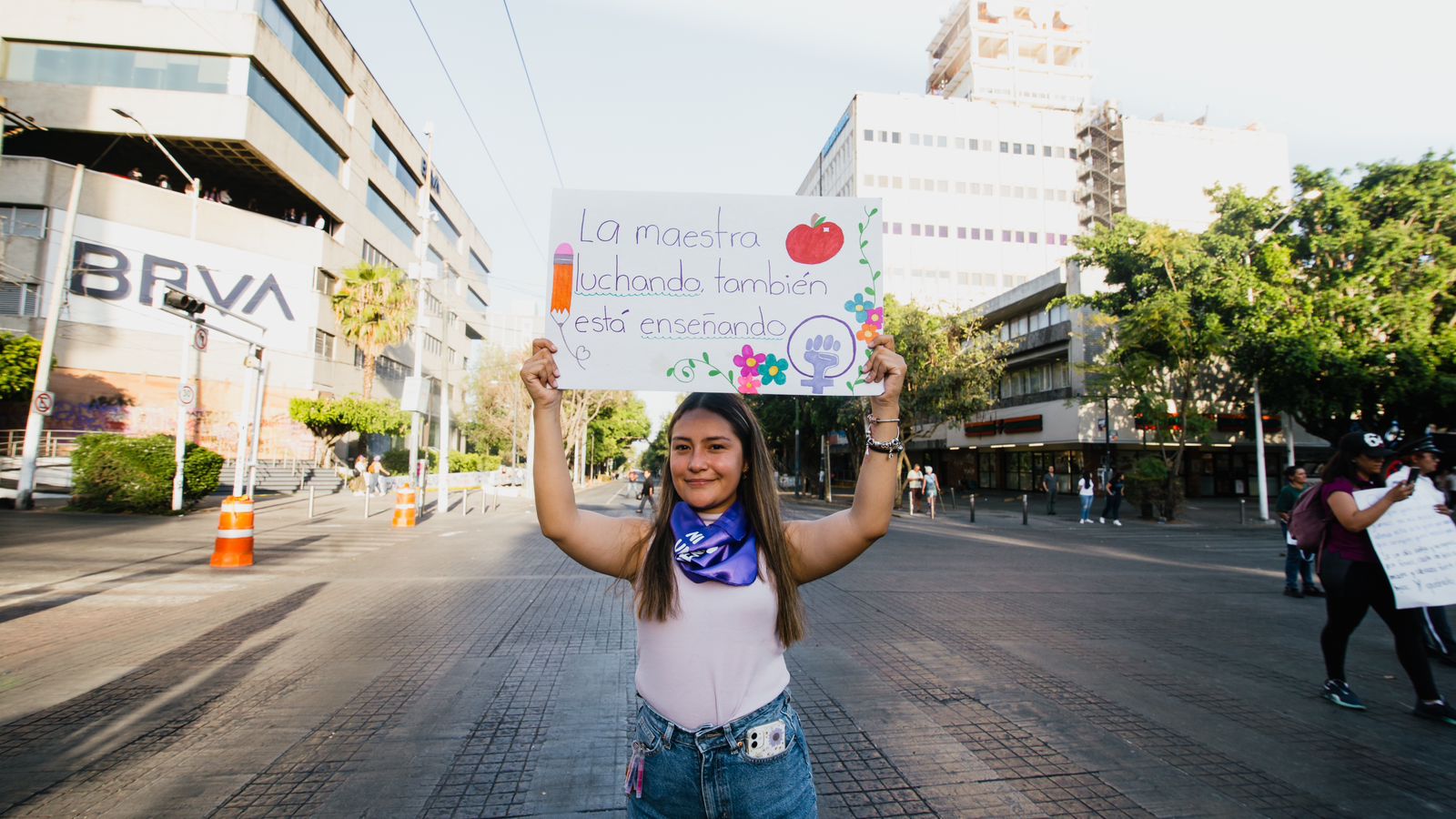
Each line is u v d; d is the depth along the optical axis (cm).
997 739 405
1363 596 455
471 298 6109
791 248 220
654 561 173
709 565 166
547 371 186
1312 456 3509
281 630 644
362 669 528
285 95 3161
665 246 219
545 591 852
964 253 6250
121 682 490
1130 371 2239
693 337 216
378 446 4188
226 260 2992
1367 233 2050
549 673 521
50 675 505
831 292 219
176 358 2845
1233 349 2147
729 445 177
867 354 216
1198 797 337
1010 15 7912
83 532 1361
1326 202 2097
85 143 2909
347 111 3766
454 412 5331
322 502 2372
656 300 217
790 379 215
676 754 163
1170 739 407
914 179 6234
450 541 1377
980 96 7631
